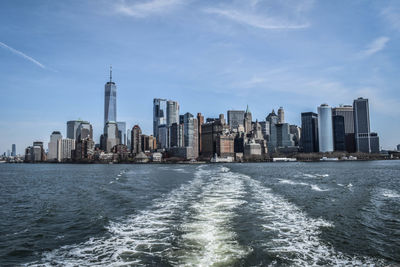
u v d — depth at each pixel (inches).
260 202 1464.1
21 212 1446.9
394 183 2593.5
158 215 1195.3
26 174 5826.8
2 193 2322.8
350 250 791.1
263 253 753.6
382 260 730.2
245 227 987.3
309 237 892.6
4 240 952.9
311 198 1621.6
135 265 697.0
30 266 729.6
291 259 721.6
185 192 1895.9
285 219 1106.7
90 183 2974.9
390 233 947.3
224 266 674.8
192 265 682.8
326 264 699.4
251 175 3742.6
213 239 861.2
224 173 4247.0
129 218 1170.6
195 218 1121.4
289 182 2618.1
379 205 1422.2
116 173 5265.8
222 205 1375.5
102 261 732.0
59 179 3885.3
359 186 2309.3
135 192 2010.3
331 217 1153.4
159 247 808.3
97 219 1185.4
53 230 1059.3
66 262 741.9
